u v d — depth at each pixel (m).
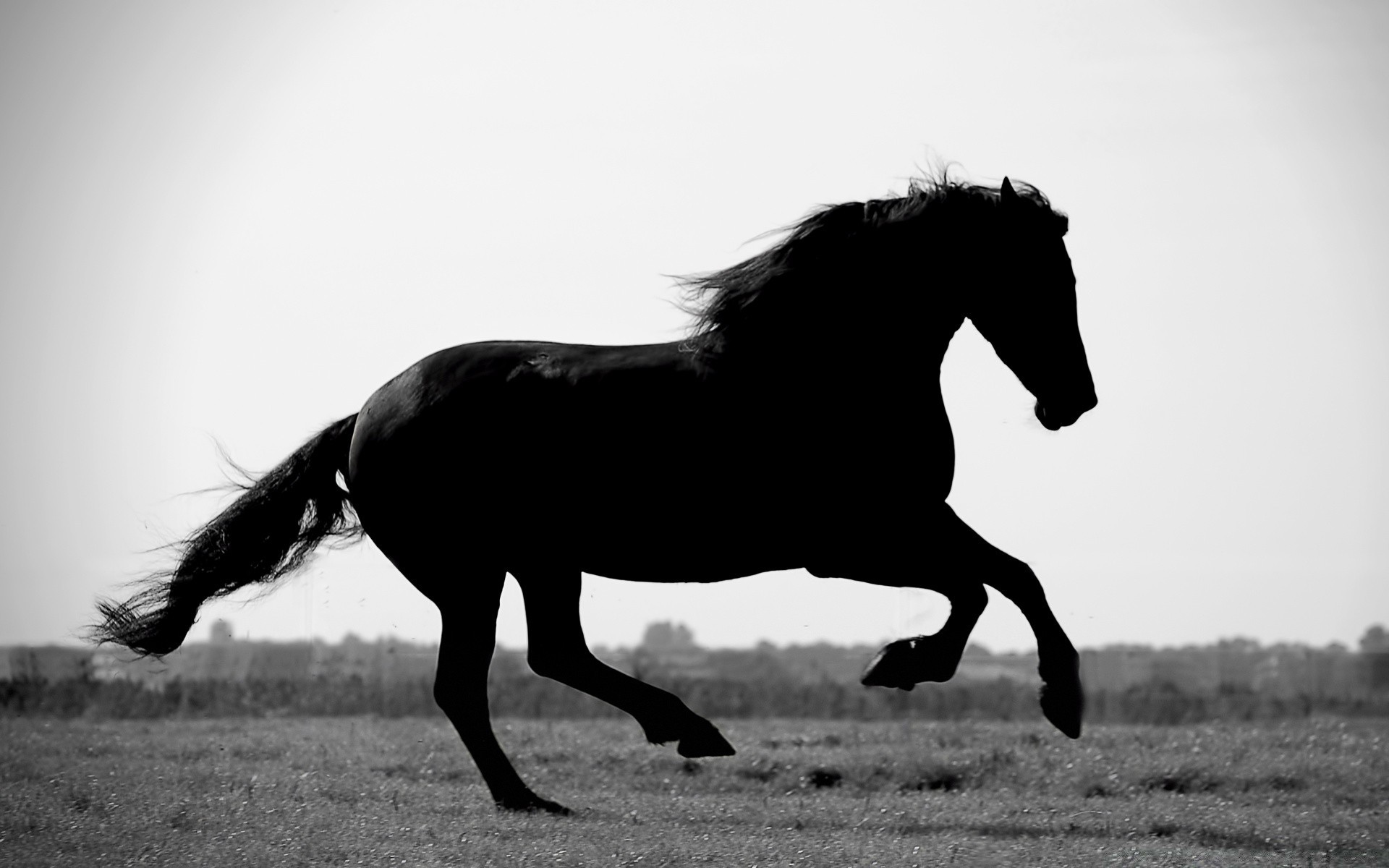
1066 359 12.16
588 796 14.05
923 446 12.18
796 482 12.10
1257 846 11.39
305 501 13.63
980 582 12.05
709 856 10.26
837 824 12.16
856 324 12.27
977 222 12.27
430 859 10.13
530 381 12.55
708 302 12.41
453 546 12.78
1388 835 11.67
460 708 12.80
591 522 12.39
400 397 12.99
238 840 10.80
